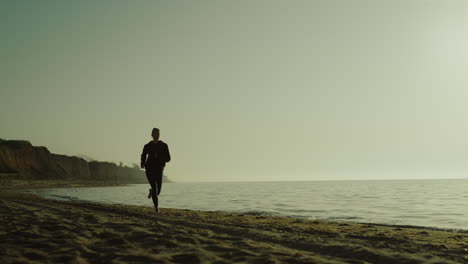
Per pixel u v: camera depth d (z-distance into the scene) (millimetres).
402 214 14203
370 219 11953
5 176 96438
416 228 8172
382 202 24156
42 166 125812
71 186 96312
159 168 8172
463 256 3826
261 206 19812
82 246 3816
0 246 3787
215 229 5855
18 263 3035
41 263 3086
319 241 4742
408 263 3424
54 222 5785
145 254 3475
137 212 8961
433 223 10602
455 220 11602
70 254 3414
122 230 5148
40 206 10133
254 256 3484
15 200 13188
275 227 6516
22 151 118812
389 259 3600
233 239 4602
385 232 6516
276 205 20891
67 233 4641
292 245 4500
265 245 4184
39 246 3814
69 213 7762
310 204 21922
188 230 5273
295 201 26031
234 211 15367
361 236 5465
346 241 4801
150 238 4441
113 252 3598
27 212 7641
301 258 3436
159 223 6164
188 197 34469
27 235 4465
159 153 8180
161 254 3547
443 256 3832
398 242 4879
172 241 4230
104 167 187625
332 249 4199
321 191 55125
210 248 3889
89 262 3184
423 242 4957
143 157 8117
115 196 33812
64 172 137250
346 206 19688
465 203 22688
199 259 3320
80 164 156375
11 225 5395
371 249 4086
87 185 108312
